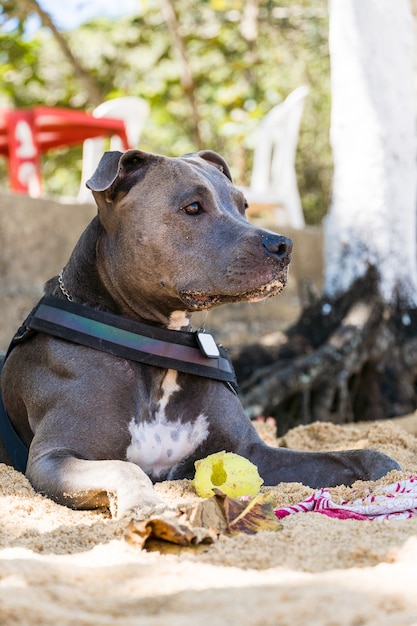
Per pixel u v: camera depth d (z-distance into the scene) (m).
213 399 4.91
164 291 4.67
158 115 17.34
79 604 2.67
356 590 2.65
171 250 4.59
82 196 12.15
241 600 2.61
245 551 3.17
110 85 18.20
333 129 9.27
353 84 9.05
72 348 4.75
